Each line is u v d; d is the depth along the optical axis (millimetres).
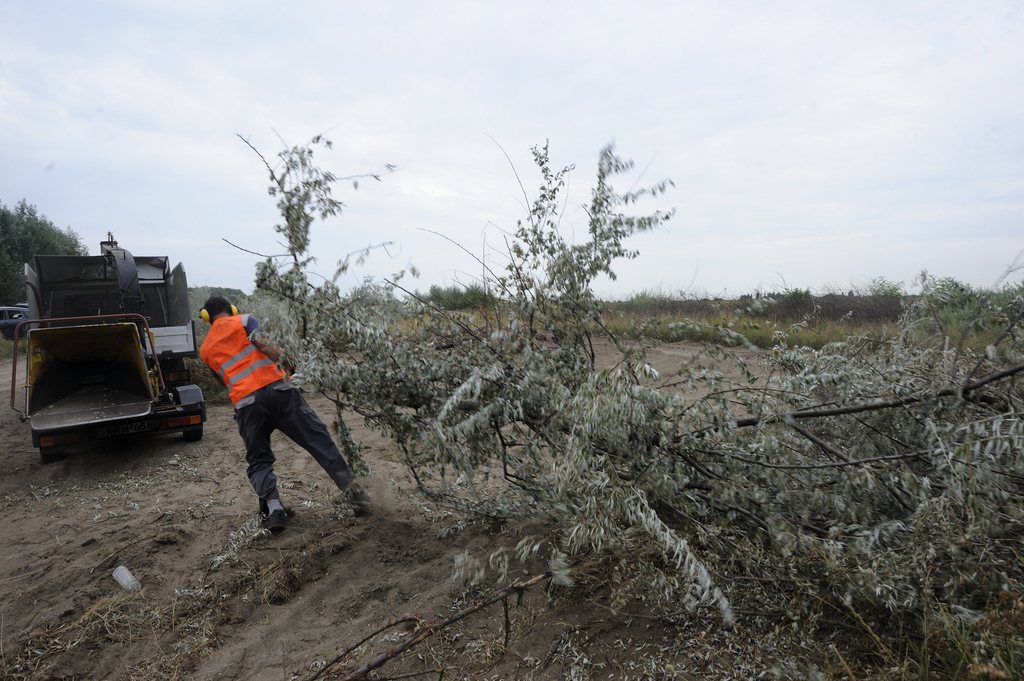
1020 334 3645
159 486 6754
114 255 9836
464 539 4488
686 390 3904
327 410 9898
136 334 8172
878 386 3633
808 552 2900
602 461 3092
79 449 8711
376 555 4438
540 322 4082
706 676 2791
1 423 10688
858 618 2646
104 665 3584
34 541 5355
